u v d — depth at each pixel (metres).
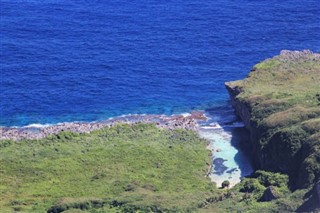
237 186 169.25
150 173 177.00
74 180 172.88
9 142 194.75
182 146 194.38
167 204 154.75
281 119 186.38
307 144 170.62
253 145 192.12
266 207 147.88
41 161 181.75
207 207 155.50
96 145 192.38
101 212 152.62
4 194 166.00
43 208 158.88
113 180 172.12
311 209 140.25
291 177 168.25
